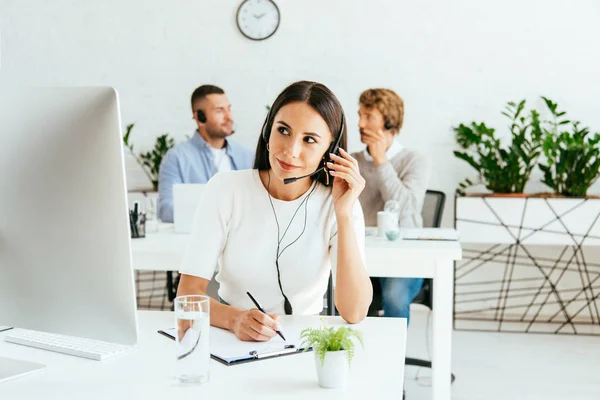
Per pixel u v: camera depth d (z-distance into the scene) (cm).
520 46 429
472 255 441
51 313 123
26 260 122
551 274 433
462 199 390
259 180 174
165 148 453
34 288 123
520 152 396
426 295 314
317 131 163
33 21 468
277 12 445
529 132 432
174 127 461
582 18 424
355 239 164
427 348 376
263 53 449
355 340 142
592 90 427
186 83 457
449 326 242
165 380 117
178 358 116
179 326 115
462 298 444
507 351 370
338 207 165
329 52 444
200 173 405
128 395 110
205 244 170
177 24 454
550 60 428
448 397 240
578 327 421
